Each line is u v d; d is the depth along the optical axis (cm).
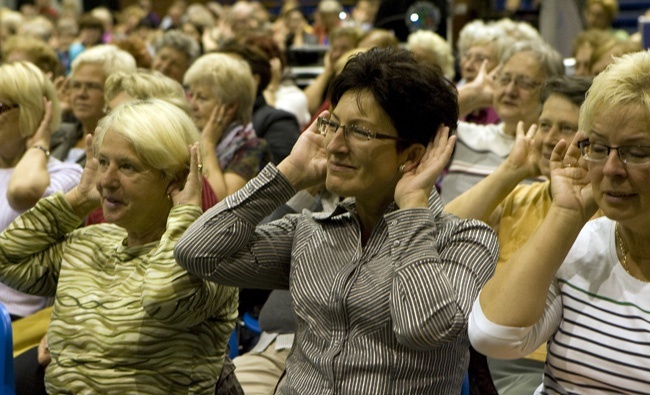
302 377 337
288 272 364
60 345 379
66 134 701
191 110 607
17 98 547
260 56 769
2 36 1609
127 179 378
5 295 527
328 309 330
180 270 360
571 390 307
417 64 331
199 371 375
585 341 303
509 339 294
